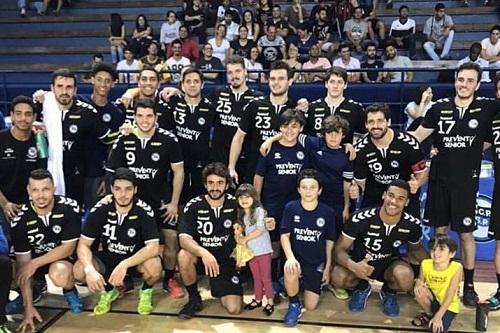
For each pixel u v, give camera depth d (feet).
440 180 10.15
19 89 20.40
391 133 10.08
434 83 19.01
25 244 9.73
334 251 10.32
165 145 10.41
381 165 10.23
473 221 10.09
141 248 10.11
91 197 11.63
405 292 10.69
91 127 10.95
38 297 10.62
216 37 23.73
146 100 10.16
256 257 10.05
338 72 10.57
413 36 24.20
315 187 9.75
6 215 10.36
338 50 22.95
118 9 30.55
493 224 10.09
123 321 9.98
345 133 10.16
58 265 9.85
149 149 10.36
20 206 10.36
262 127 10.78
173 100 11.28
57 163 10.64
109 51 28.35
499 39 22.30
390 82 19.72
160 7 30.19
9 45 29.86
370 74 21.13
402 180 9.81
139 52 24.98
